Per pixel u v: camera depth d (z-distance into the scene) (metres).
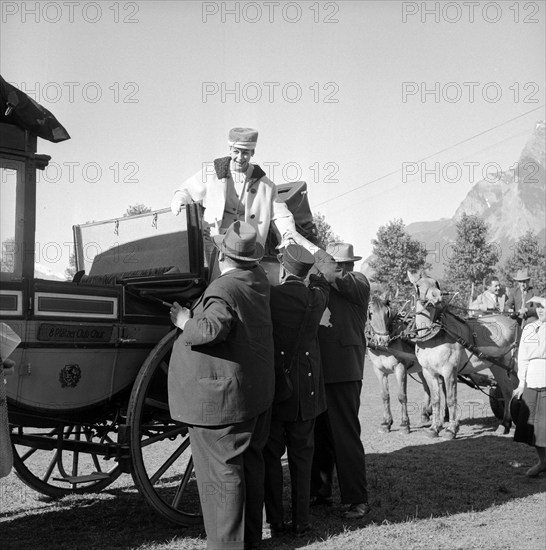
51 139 4.77
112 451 5.21
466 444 9.39
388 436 10.09
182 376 4.72
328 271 5.71
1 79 4.50
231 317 4.57
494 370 10.50
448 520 5.67
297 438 5.22
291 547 4.95
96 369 5.03
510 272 34.56
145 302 5.34
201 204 5.68
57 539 5.06
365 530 5.34
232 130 5.69
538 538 5.18
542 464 7.29
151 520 5.55
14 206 4.65
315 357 5.32
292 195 6.33
